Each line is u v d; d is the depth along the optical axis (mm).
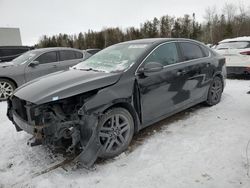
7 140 4035
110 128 3252
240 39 8641
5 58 11062
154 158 3230
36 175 3000
